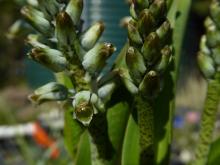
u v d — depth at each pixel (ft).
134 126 0.33
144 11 0.28
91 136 0.31
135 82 0.29
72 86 0.30
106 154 0.32
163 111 0.35
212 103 0.34
